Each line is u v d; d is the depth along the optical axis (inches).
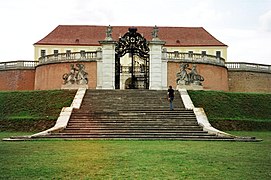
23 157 615.8
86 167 526.0
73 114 1147.3
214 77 2101.4
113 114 1159.0
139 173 485.7
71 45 3169.3
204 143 854.5
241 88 2281.0
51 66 2096.5
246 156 639.8
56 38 3213.6
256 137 1050.1
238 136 1044.5
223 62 2193.7
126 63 3085.6
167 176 468.1
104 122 1094.4
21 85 2310.5
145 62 1910.7
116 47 1893.5
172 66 1948.8
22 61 2324.1
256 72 2314.2
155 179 450.6
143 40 1899.6
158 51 1893.5
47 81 2114.9
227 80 2245.3
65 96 1485.0
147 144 823.7
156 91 1466.5
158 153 670.5
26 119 1293.1
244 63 2300.7
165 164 554.6
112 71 1871.3
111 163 560.1
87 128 1047.0
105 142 866.1
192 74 1704.0
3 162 565.0
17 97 1526.8
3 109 1450.5
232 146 792.9
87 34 3257.9
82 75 1657.2
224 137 963.3
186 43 3230.8
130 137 969.5
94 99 1354.6
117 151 695.7
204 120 1112.2
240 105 1498.5
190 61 2004.2
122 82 2564.0
